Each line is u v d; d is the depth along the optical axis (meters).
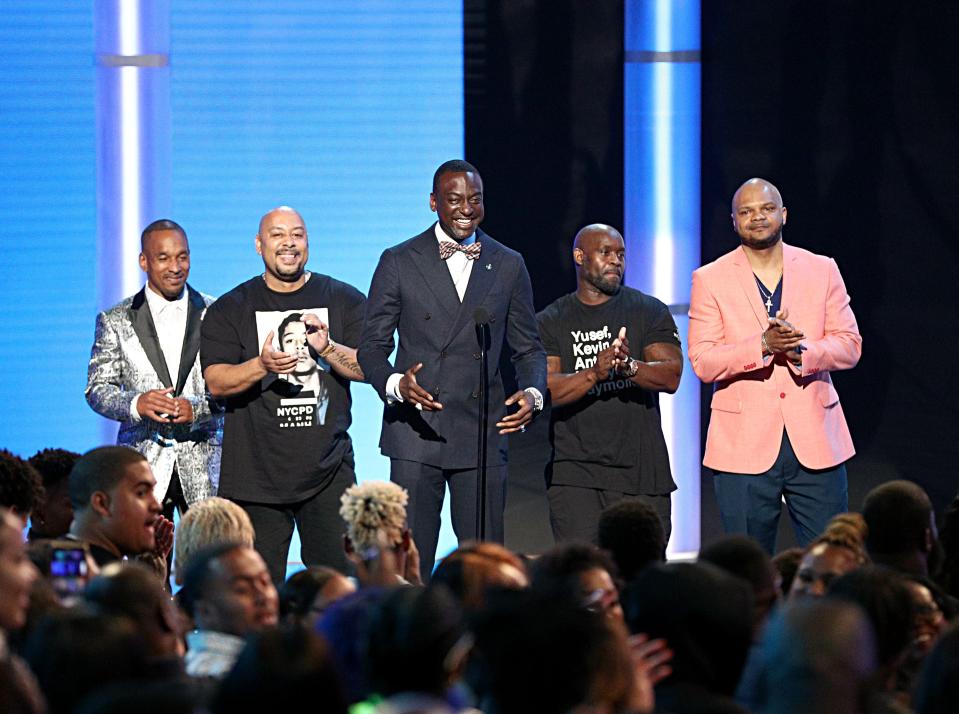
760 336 9.78
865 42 11.65
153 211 10.92
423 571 9.48
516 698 3.48
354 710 3.91
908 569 6.88
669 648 4.29
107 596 4.63
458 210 9.36
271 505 9.54
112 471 6.87
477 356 9.40
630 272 11.62
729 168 11.84
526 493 11.85
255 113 11.45
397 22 11.60
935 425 11.62
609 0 11.75
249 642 3.45
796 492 10.09
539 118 11.77
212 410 9.70
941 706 3.91
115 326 9.75
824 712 3.75
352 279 11.70
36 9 11.06
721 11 11.72
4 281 11.11
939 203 11.49
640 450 9.98
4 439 11.14
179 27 11.28
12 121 11.08
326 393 9.54
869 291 11.74
